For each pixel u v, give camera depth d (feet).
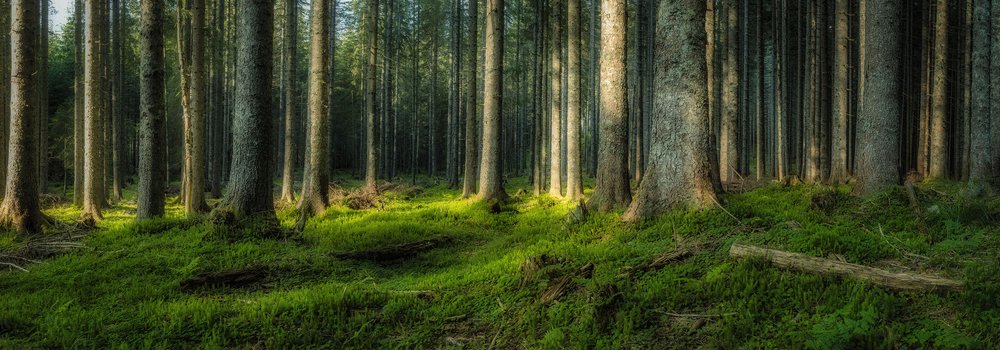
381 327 18.20
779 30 87.61
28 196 39.63
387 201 64.90
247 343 16.70
